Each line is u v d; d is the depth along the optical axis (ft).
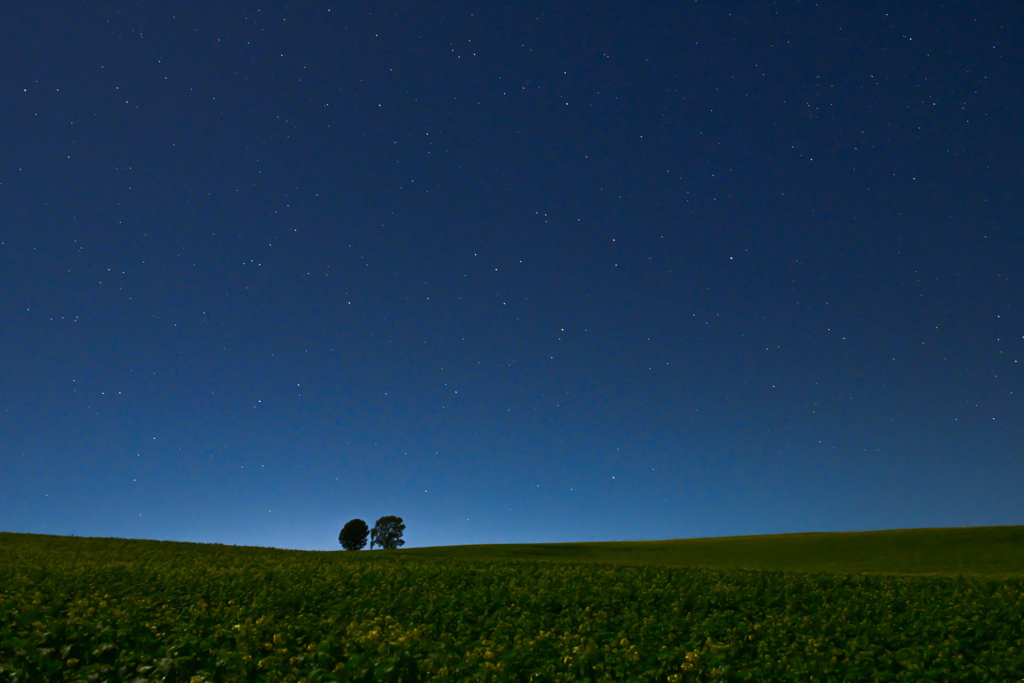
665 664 37.06
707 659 38.60
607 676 34.58
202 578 70.95
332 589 67.00
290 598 60.29
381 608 57.77
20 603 48.03
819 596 66.23
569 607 60.39
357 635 40.57
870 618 56.90
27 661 35.22
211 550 142.00
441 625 52.75
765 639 45.70
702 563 148.87
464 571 84.64
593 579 77.10
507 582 73.67
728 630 48.70
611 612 57.93
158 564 90.74
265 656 38.09
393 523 294.25
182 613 51.98
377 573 79.00
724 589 66.74
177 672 34.35
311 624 50.34
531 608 59.98
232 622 47.50
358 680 33.55
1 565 79.56
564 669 36.42
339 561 122.21
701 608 61.52
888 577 85.92
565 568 93.04
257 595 60.75
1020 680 36.83
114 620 44.50
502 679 33.63
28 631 40.88
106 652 37.14
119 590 64.03
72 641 38.99
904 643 47.03
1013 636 48.29
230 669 34.22
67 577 69.36
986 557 143.54
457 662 36.86
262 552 143.74
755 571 89.10
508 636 49.32
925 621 53.78
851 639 47.47
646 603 61.77
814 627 51.31
